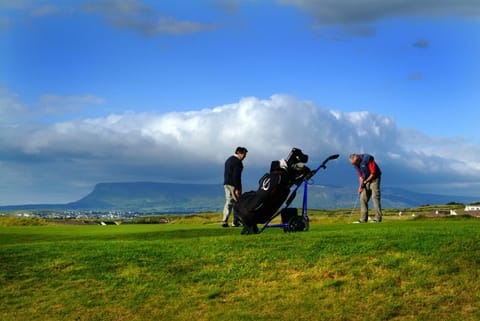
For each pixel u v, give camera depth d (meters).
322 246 13.12
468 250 12.30
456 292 10.56
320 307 10.41
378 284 11.07
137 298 11.23
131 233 19.86
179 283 11.77
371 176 21.64
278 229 18.58
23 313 10.81
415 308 10.17
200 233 19.16
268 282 11.59
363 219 22.12
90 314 10.71
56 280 12.17
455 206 131.38
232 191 20.64
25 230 22.30
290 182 15.60
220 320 10.16
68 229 22.84
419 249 12.49
